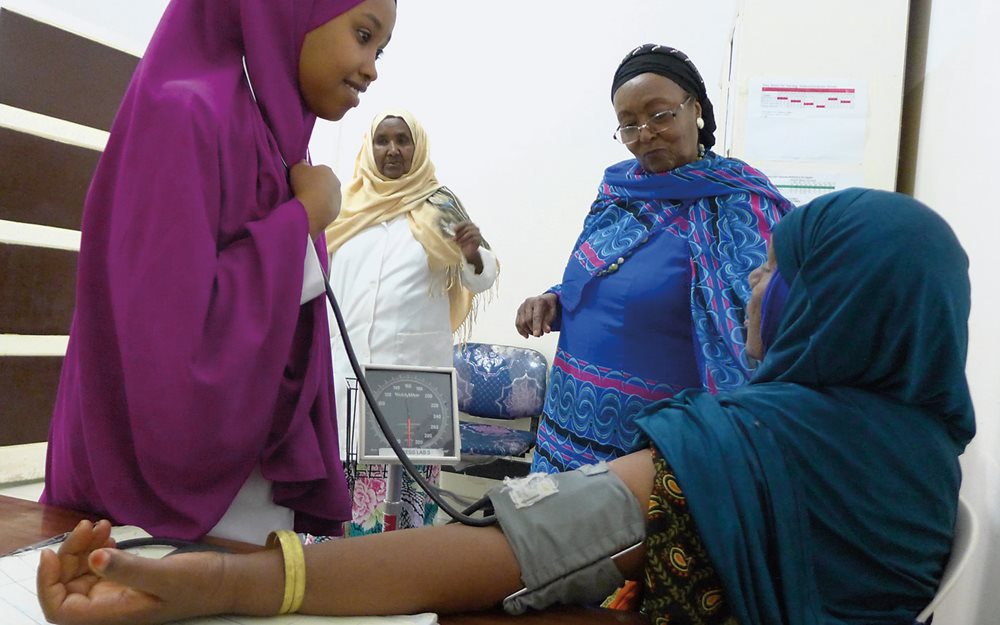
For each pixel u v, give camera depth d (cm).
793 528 68
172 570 56
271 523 91
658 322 144
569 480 72
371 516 187
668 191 149
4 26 257
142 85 78
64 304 274
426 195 225
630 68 151
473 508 75
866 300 69
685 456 69
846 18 201
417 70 360
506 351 319
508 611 69
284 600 61
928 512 70
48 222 270
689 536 68
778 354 76
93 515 83
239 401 75
